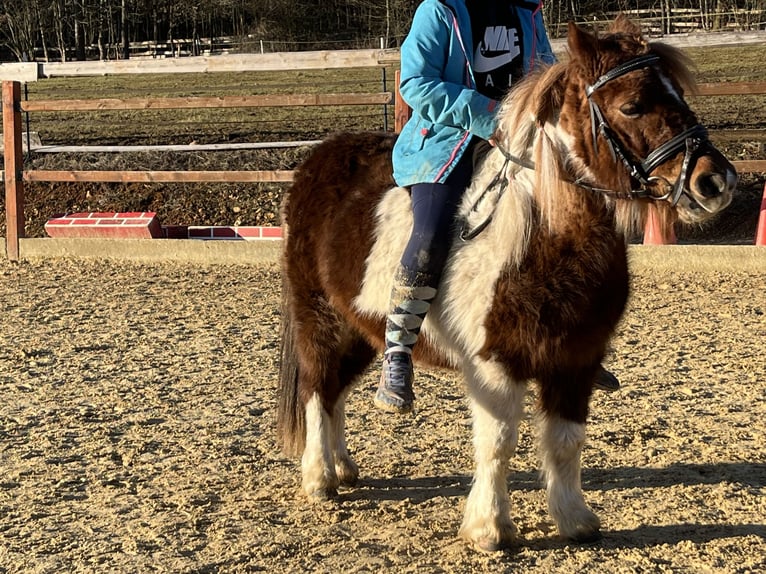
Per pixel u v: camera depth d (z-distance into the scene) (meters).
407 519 3.78
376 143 3.99
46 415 5.11
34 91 19.00
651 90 2.88
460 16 3.48
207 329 7.05
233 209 11.62
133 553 3.46
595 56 2.99
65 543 3.56
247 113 15.66
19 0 39.19
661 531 3.59
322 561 3.39
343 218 3.82
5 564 3.39
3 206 11.61
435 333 3.50
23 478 4.23
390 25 36.03
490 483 3.43
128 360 6.22
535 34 3.67
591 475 4.20
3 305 7.92
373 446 4.63
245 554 3.45
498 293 3.18
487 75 3.56
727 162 2.87
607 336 3.29
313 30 40.09
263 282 8.78
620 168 2.96
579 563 3.33
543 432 3.47
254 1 40.44
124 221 10.25
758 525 3.61
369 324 3.75
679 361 6.03
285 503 3.98
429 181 3.44
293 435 4.14
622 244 3.22
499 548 3.43
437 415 5.08
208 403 5.32
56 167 12.52
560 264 3.12
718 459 4.34
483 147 3.48
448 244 3.36
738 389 5.41
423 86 3.39
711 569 3.25
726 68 17.53
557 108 3.12
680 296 7.93
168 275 9.16
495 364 3.25
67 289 8.55
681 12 34.94
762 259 8.77
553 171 3.10
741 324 6.93
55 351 6.45
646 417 4.97
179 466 4.39
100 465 4.39
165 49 41.81
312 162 4.14
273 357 6.27
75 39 42.47
